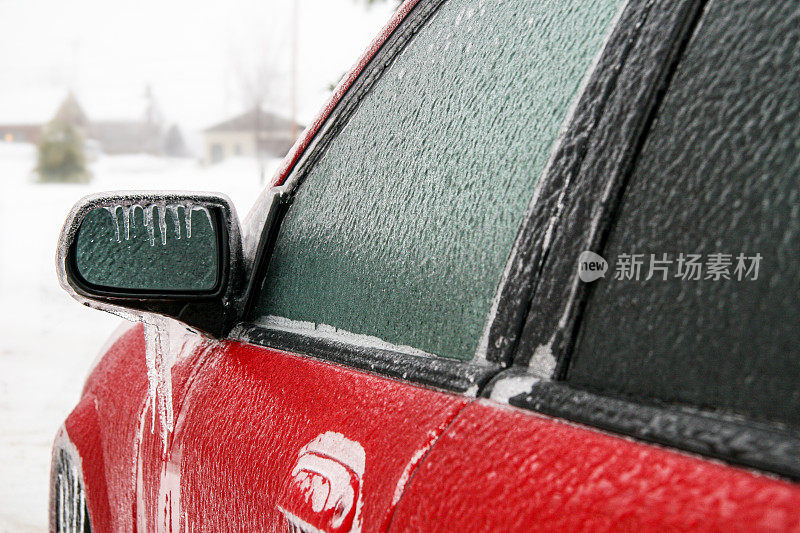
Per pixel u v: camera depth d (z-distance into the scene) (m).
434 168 1.42
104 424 1.98
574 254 1.19
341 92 1.71
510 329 1.23
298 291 1.61
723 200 1.10
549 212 1.23
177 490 1.66
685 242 1.11
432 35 1.57
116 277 1.63
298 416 1.42
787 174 1.06
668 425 1.07
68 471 2.12
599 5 1.29
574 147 1.23
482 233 1.31
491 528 1.12
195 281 1.69
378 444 1.28
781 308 1.01
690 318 1.09
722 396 1.04
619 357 1.13
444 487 1.18
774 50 1.10
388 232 1.46
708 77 1.14
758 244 1.06
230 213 1.70
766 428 0.98
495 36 1.43
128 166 45.56
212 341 1.74
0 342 7.53
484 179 1.34
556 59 1.31
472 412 1.21
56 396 5.60
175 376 1.77
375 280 1.45
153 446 1.75
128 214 1.63
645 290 1.13
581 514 1.07
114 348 2.15
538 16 1.38
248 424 1.50
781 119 1.08
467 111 1.41
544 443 1.13
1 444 4.51
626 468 1.06
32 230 19.92
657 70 1.18
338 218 1.57
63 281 1.59
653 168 1.16
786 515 0.89
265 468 1.43
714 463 0.99
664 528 0.98
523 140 1.31
